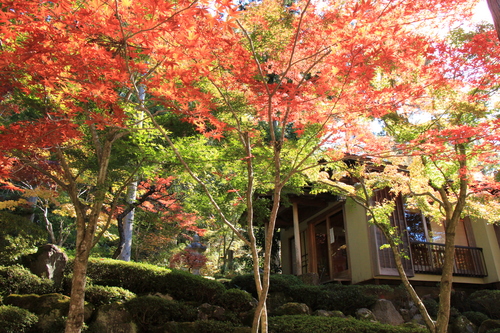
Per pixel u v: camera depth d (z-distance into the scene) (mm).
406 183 7148
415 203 8141
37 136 4582
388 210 7027
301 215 13016
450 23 4953
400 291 8789
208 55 3723
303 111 4547
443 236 10703
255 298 8156
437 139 4344
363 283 9688
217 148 7219
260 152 6270
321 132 4617
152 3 2947
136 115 7090
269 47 4750
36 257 7090
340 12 4168
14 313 5555
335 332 5867
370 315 7754
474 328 7934
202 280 7629
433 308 8562
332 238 11273
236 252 17609
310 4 4270
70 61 3588
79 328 5023
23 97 5527
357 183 9703
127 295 6848
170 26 3193
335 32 3752
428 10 4078
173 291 7406
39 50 3469
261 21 4566
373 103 4195
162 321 6559
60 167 7266
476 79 4828
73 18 3414
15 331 5480
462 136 4355
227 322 6586
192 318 6828
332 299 8102
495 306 8656
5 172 4980
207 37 3766
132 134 6676
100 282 7316
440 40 4727
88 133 7258
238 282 8734
